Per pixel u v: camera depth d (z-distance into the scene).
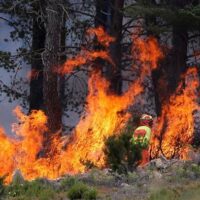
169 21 67.81
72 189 30.86
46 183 34.81
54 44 68.81
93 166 43.28
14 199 31.06
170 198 28.52
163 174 36.97
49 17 68.75
